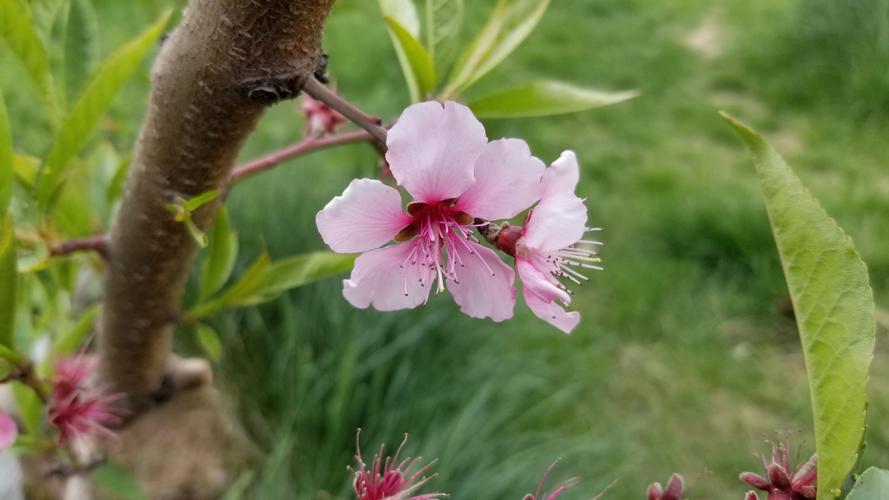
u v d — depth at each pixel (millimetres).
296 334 417
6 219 124
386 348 400
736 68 770
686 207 575
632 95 151
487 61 155
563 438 399
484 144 117
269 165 152
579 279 145
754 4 915
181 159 126
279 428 391
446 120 114
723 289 538
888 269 529
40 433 203
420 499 121
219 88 116
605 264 546
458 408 398
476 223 127
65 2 172
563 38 822
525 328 444
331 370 403
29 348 171
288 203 459
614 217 582
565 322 126
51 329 208
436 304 419
